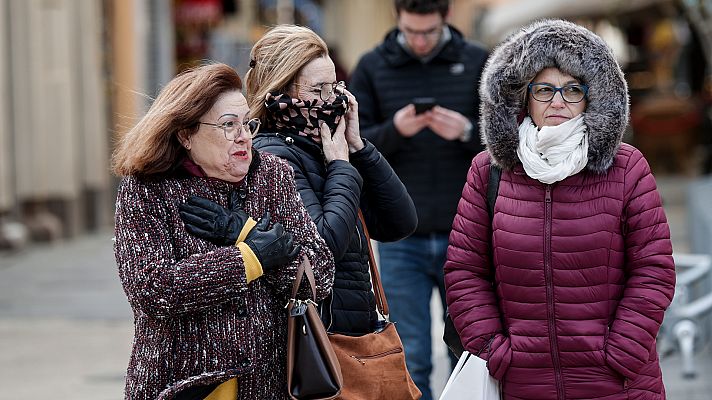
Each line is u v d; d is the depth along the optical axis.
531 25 11.28
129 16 52.84
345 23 109.81
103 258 39.50
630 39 88.81
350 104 11.52
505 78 11.02
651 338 10.80
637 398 10.95
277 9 86.44
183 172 9.96
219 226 9.73
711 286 21.89
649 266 10.90
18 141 42.88
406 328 15.96
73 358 23.58
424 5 15.83
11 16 41.94
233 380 9.85
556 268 10.91
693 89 73.75
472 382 11.18
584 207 10.94
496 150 11.12
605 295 10.95
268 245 9.68
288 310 10.02
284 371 10.11
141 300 9.45
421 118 15.55
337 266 11.03
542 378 11.00
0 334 26.25
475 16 113.94
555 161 10.87
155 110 9.80
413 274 16.03
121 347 24.69
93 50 47.94
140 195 9.73
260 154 10.40
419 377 15.91
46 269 36.88
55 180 44.59
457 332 11.65
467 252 11.51
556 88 10.96
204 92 9.72
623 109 10.85
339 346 10.78
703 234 25.41
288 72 11.15
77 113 46.84
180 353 9.69
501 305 11.32
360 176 11.15
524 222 11.04
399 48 16.48
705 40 40.78
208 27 69.12
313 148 11.27
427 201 16.05
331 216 10.60
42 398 20.16
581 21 75.44
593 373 10.88
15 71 42.47
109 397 20.20
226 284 9.52
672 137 72.81
